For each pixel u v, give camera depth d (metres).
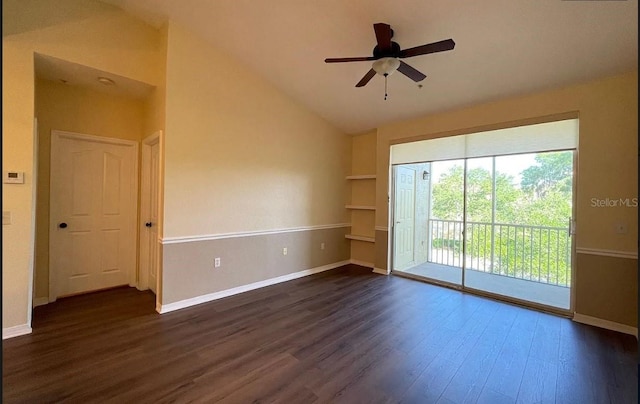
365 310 3.21
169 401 1.75
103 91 3.46
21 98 2.46
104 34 2.89
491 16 2.41
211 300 3.45
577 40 2.47
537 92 3.20
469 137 3.88
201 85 3.33
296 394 1.83
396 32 2.73
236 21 3.02
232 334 2.61
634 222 2.69
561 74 2.88
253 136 3.87
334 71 3.60
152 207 3.68
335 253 5.17
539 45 2.60
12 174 2.43
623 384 1.96
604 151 2.83
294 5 2.70
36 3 2.53
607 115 2.81
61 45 2.65
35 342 2.40
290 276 4.40
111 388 1.85
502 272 4.23
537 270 3.92
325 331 2.70
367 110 4.34
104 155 3.62
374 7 2.54
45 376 1.96
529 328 2.80
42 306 3.15
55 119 3.23
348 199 5.41
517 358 2.27
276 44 3.29
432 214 5.11
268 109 4.04
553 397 1.84
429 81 3.38
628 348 2.43
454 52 2.87
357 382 1.96
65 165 3.35
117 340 2.46
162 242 3.08
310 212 4.69
